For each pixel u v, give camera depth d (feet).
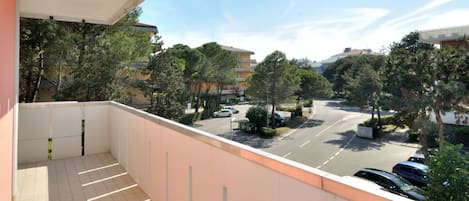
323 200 2.64
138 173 8.82
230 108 69.62
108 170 10.41
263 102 45.62
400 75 22.15
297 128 38.45
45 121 12.00
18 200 7.78
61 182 9.21
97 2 10.21
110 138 13.14
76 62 25.58
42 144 11.91
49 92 27.43
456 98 17.38
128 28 28.17
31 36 22.06
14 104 8.04
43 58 24.02
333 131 32.14
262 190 3.49
